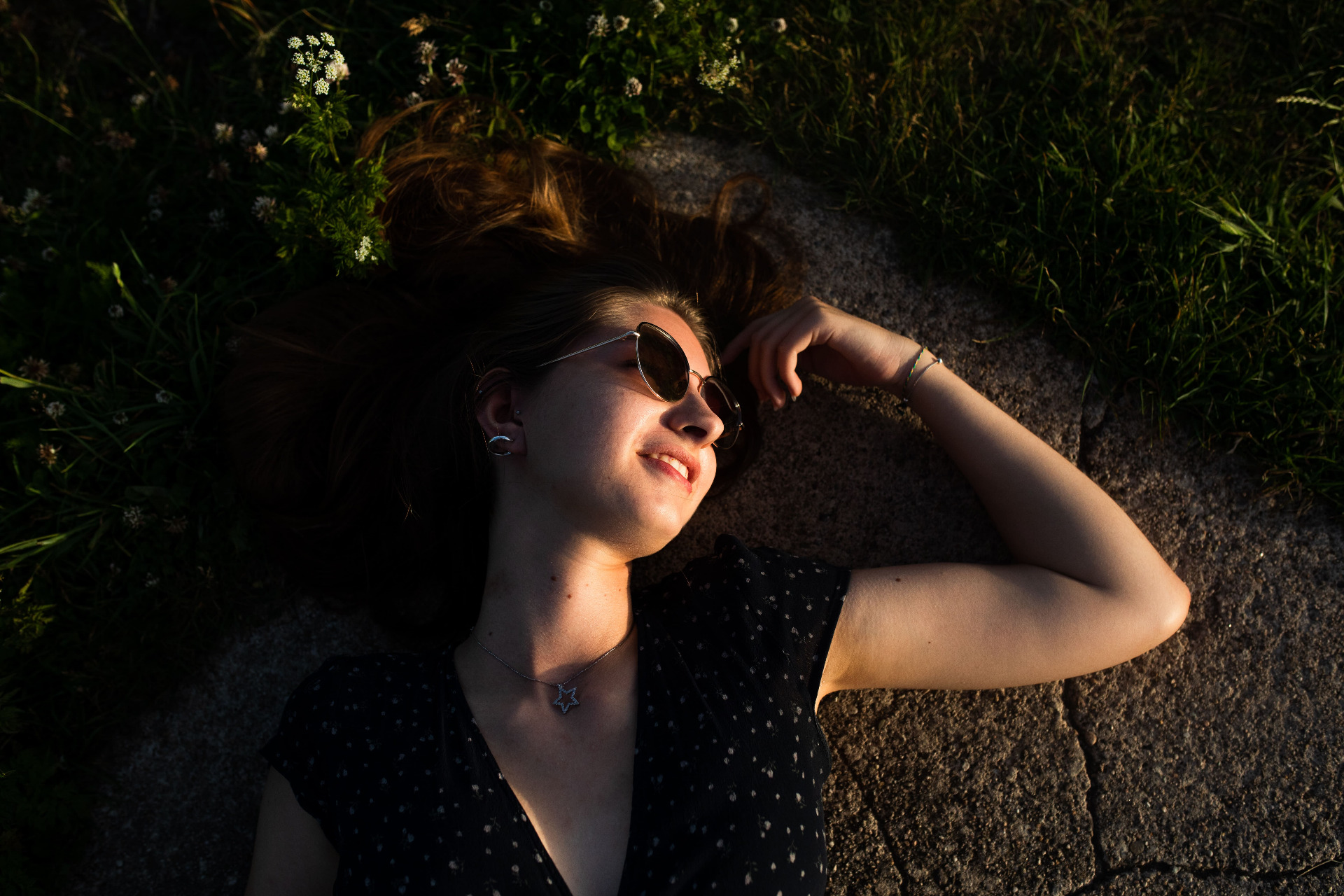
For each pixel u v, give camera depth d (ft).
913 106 7.73
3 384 7.09
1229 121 7.79
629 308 5.74
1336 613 7.04
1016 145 7.54
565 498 5.24
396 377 6.61
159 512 6.92
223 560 7.04
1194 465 7.25
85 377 7.23
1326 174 7.70
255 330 6.68
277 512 6.75
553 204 7.11
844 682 5.80
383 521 6.84
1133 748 6.96
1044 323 7.45
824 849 5.16
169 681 6.97
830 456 7.36
